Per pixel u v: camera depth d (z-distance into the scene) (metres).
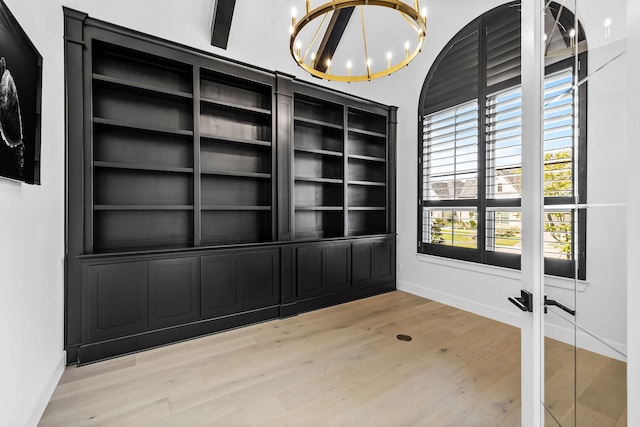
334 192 3.63
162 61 2.51
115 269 2.14
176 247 2.47
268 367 1.99
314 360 2.08
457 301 3.16
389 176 3.81
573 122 0.81
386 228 3.84
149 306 2.26
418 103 3.54
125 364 2.03
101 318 2.09
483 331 2.55
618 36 0.65
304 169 3.49
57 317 1.84
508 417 1.52
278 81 2.94
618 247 0.65
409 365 2.01
